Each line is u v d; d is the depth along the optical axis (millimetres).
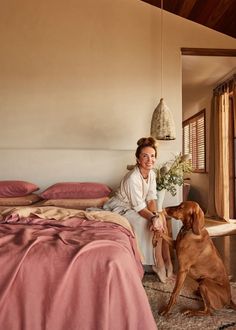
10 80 3414
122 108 3451
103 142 3447
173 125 3016
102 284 1207
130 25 3455
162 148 3453
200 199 6281
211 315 1836
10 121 3412
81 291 1204
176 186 3182
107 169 3336
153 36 3467
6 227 1721
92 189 2883
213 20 3352
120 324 1189
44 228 1706
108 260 1257
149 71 3459
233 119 5320
